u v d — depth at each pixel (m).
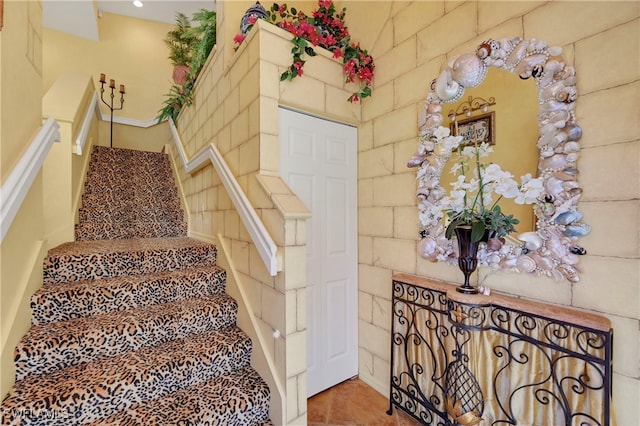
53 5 3.84
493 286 1.40
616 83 1.05
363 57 1.99
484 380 1.33
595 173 1.09
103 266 1.85
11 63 1.19
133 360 1.41
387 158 1.93
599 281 1.08
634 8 1.02
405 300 1.70
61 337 1.33
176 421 1.21
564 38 1.17
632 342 1.01
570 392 1.12
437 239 1.60
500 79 1.35
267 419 1.43
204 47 2.58
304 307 1.44
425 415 1.60
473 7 1.47
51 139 1.52
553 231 1.19
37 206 1.55
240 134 1.86
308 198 1.89
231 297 1.95
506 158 1.34
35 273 1.51
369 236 2.06
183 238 2.90
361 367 2.10
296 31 1.73
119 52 4.70
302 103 1.79
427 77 1.69
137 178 3.44
